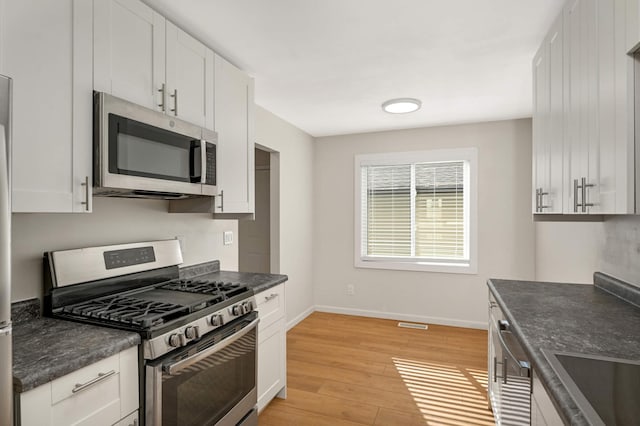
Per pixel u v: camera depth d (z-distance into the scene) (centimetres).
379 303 436
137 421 133
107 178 144
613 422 104
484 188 392
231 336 179
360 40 209
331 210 457
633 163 112
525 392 132
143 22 166
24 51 119
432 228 419
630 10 110
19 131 118
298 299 421
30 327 138
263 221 445
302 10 178
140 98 164
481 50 222
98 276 172
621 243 188
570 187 161
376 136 437
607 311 162
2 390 86
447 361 310
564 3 171
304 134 437
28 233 151
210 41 211
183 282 212
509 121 383
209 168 203
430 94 302
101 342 122
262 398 221
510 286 216
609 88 124
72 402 110
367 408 237
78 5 136
